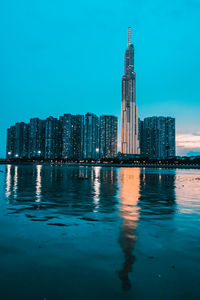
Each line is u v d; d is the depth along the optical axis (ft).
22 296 15.05
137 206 48.21
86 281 17.02
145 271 18.58
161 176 188.65
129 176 176.24
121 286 16.33
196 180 147.54
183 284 16.63
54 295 15.19
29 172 201.87
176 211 43.27
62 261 20.38
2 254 21.84
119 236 27.61
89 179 130.41
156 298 14.85
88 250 22.99
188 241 25.98
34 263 19.94
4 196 61.41
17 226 31.81
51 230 29.89
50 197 60.13
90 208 45.32
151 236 27.68
